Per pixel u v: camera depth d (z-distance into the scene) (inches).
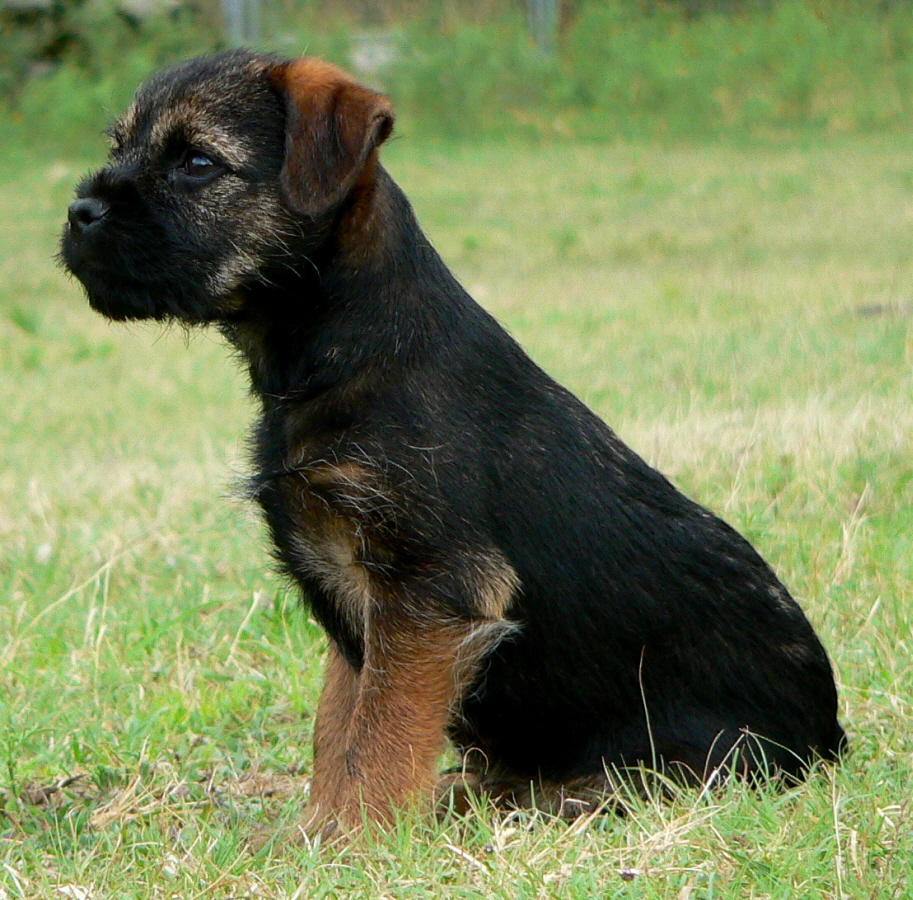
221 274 299.0
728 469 509.0
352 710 301.0
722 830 264.5
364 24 1786.4
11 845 285.6
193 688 382.6
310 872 257.6
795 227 1160.8
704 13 1774.1
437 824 280.4
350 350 289.3
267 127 302.0
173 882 259.6
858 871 246.2
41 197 1408.7
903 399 582.2
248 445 311.3
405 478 281.3
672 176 1407.5
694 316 847.7
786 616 309.4
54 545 507.5
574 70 1715.1
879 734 325.7
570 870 255.4
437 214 1298.0
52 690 377.1
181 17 1681.8
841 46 1668.3
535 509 290.2
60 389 838.5
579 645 295.1
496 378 296.2
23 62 1678.2
